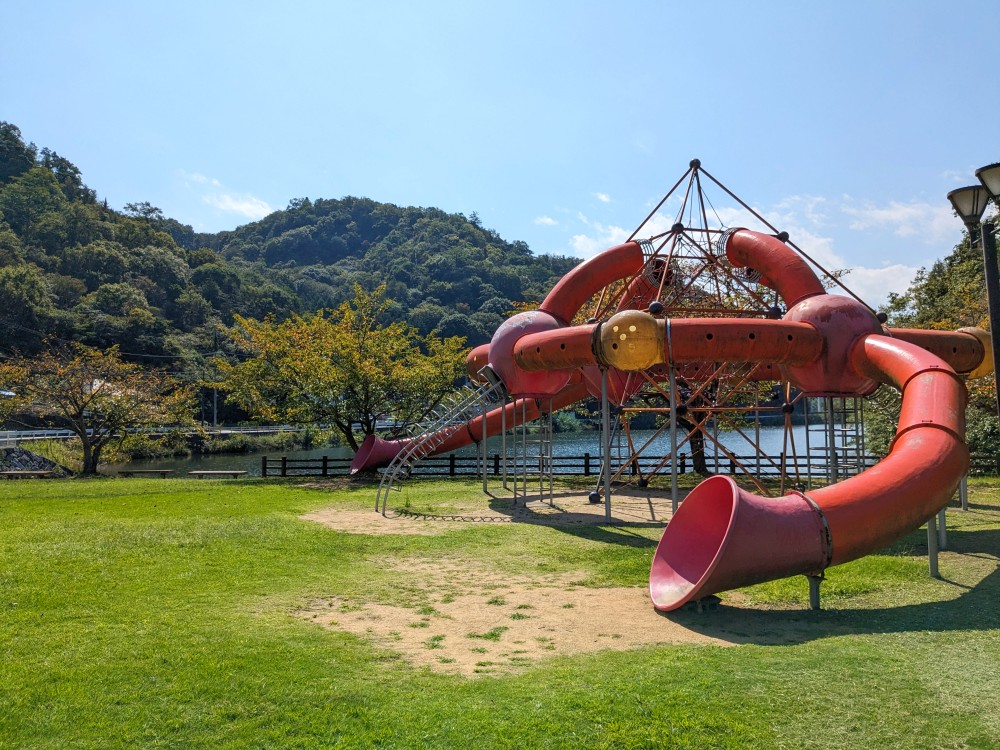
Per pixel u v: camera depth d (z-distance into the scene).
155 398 36.81
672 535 11.59
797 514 10.02
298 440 78.06
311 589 11.32
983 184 10.23
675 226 21.75
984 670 7.23
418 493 23.95
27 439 51.56
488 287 156.50
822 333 16.20
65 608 9.62
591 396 28.38
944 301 35.59
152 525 16.08
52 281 99.50
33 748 5.76
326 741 5.94
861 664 7.43
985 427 27.47
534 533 16.27
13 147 147.75
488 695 6.86
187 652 7.93
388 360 32.22
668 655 8.02
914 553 13.40
